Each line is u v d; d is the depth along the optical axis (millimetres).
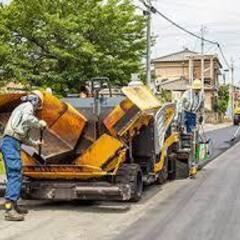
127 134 12156
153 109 13281
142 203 12336
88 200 12547
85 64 24125
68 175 11602
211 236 9305
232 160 22422
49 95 11531
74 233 9469
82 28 24203
